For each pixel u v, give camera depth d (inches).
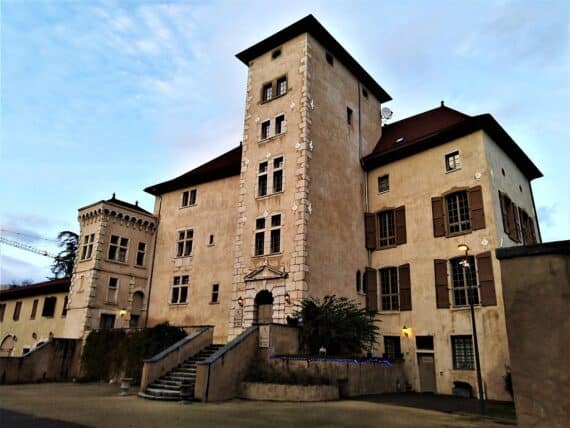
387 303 1000.9
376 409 565.0
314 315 777.6
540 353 211.9
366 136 1201.4
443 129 964.6
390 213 1058.7
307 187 930.7
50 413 504.7
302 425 434.0
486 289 822.5
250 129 1103.6
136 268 1291.8
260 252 971.9
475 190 889.5
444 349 859.4
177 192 1362.0
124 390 726.5
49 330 1352.1
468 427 453.4
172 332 900.6
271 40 1111.0
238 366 676.1
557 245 220.1
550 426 199.9
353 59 1171.3
